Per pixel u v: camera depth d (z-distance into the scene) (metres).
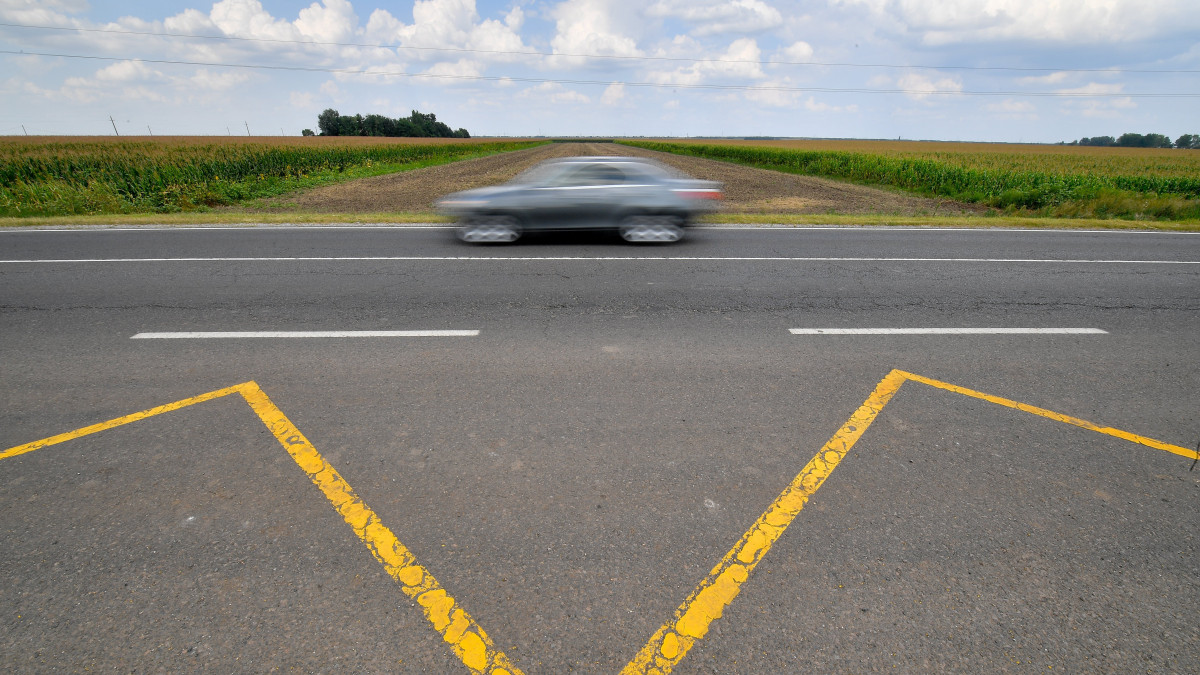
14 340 4.82
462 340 4.90
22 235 9.55
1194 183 21.22
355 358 4.49
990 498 2.87
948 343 4.94
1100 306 6.07
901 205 17.64
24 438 3.31
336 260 7.85
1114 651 2.05
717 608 2.23
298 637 2.09
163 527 2.61
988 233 10.75
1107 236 10.61
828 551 2.52
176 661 1.99
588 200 8.91
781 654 2.04
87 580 2.32
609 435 3.40
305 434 3.38
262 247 8.67
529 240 9.45
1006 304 6.10
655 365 4.41
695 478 3.01
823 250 8.85
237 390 3.93
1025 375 4.29
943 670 1.98
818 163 32.62
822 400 3.87
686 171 34.28
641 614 2.20
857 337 5.06
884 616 2.20
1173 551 2.53
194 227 10.46
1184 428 3.55
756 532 2.63
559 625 2.15
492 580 2.35
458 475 3.01
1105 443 3.38
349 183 24.41
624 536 2.59
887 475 3.04
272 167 26.12
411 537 2.57
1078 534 2.62
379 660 2.01
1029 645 2.08
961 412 3.72
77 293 6.19
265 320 5.37
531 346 4.77
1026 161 39.81
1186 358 4.66
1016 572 2.41
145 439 3.31
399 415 3.61
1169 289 6.79
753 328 5.27
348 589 2.30
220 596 2.25
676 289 6.56
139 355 4.52
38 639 2.06
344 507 2.76
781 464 3.14
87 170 21.31
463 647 2.06
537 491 2.89
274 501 2.80
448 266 7.57
